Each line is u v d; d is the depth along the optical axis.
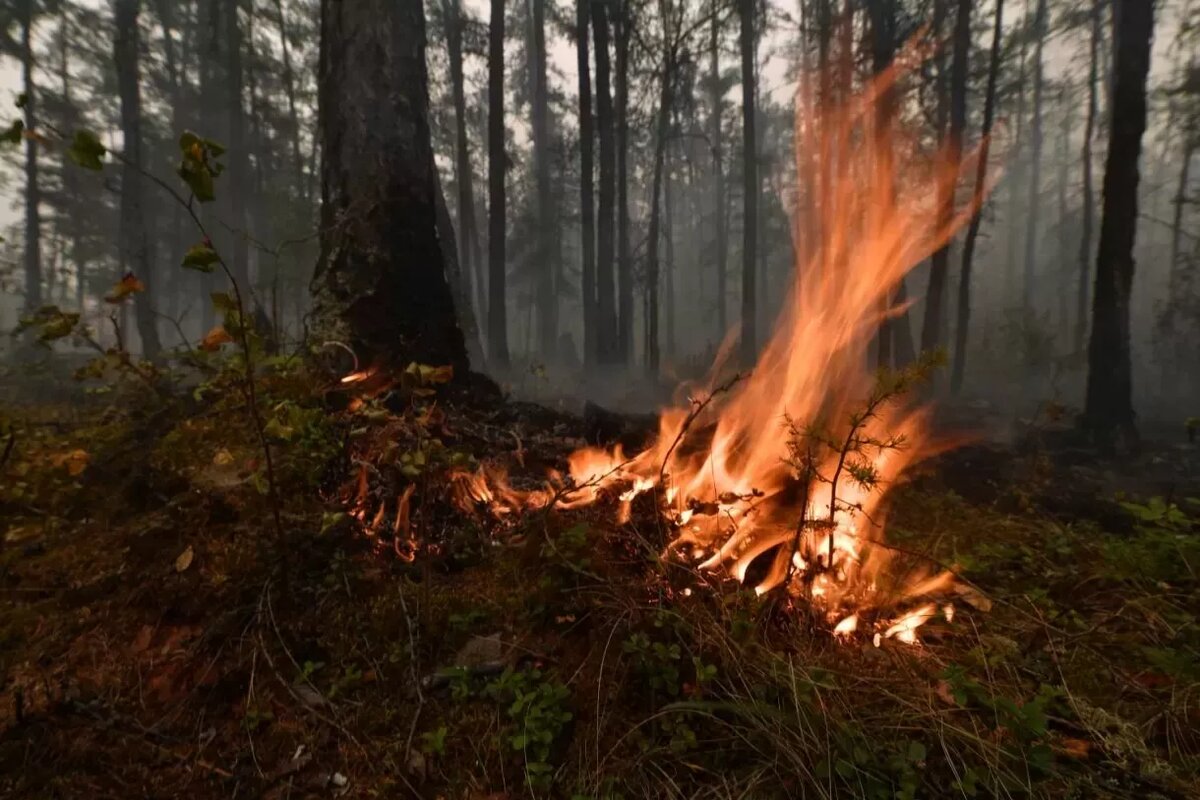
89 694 1.90
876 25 12.31
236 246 16.41
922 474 4.42
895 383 2.10
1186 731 1.77
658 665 1.90
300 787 1.68
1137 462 7.12
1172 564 2.63
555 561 2.32
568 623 2.18
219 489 2.66
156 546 2.48
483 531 2.76
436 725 1.86
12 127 1.90
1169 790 1.55
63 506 2.63
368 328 4.32
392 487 2.82
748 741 1.69
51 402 6.14
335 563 2.39
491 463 3.37
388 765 1.73
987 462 5.45
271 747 1.79
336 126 4.57
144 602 2.26
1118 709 1.87
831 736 1.67
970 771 1.57
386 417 2.88
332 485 2.86
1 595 2.28
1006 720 1.67
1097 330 7.96
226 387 3.10
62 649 2.09
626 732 1.78
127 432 3.34
